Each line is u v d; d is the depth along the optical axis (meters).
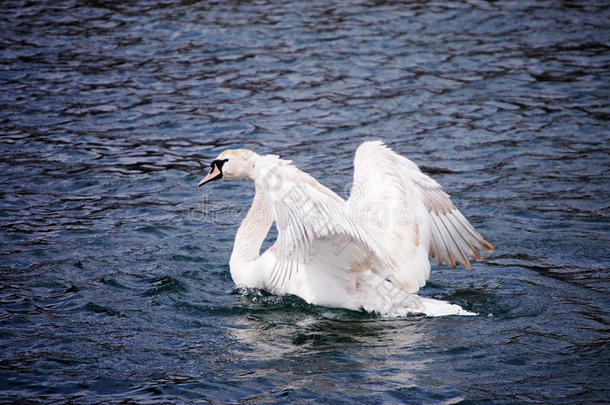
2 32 22.58
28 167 15.77
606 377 8.80
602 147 16.73
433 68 20.83
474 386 8.66
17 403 8.39
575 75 20.27
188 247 12.86
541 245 12.77
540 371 8.96
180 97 19.25
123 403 8.43
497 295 11.09
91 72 20.41
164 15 24.27
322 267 10.74
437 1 25.48
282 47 22.11
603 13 24.28
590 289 11.20
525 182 15.28
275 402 8.41
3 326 10.05
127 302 10.87
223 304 10.92
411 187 11.23
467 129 17.72
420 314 10.52
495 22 23.75
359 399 8.45
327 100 19.16
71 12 24.41
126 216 14.00
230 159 11.82
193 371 9.08
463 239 11.48
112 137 17.27
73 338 9.81
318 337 9.91
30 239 12.91
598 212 13.94
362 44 22.27
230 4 25.30
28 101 18.69
